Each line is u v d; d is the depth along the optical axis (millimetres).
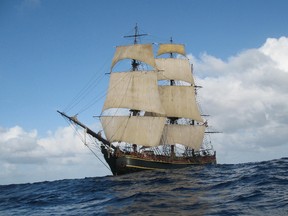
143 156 63031
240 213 20547
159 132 66562
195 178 41375
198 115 79250
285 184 28625
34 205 31453
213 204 23688
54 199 34250
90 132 62906
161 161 64438
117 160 61531
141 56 68500
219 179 37062
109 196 32344
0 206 33000
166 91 78938
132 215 22219
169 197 28141
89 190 39906
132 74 68625
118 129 66438
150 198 28328
